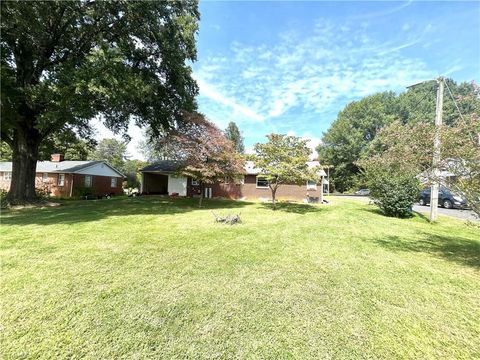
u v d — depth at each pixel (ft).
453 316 9.32
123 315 9.09
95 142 57.26
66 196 66.80
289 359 7.04
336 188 142.41
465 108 16.03
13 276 12.32
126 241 19.17
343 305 9.97
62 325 8.45
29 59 37.32
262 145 42.04
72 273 12.80
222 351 7.35
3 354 7.07
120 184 87.30
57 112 31.99
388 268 14.15
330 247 18.34
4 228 23.54
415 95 134.00
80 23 35.83
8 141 41.01
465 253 17.31
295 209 42.39
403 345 7.66
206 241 19.49
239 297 10.52
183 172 41.19
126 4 32.89
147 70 41.73
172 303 9.97
